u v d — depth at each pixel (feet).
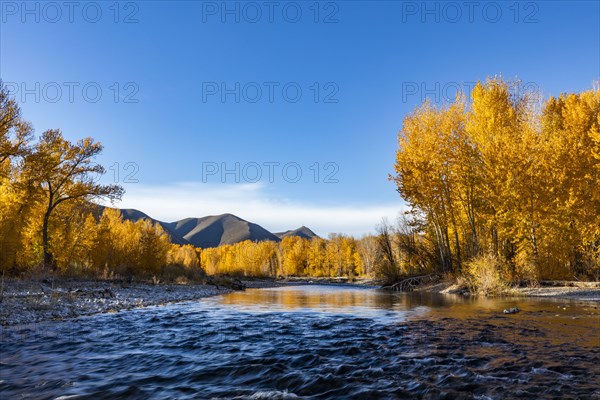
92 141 109.19
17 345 29.86
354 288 155.02
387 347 27.96
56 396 18.22
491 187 83.20
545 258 78.02
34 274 85.05
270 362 24.44
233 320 44.57
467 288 80.59
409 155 94.68
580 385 18.75
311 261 365.20
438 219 97.55
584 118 86.74
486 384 19.08
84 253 123.85
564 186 76.74
